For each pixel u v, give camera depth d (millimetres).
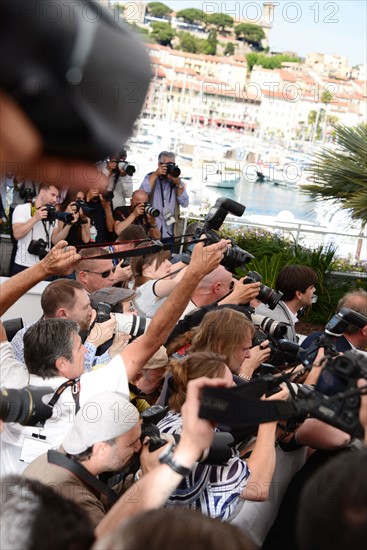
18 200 7406
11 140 583
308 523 1358
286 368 3193
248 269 8930
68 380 2736
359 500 1306
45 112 582
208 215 3898
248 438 2984
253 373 3572
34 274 2713
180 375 2807
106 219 7383
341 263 9977
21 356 3535
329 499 1341
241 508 2689
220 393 1423
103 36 591
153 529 1226
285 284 5078
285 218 11719
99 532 1781
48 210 6234
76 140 593
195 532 1220
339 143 10547
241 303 4180
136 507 1754
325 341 3064
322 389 1627
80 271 4891
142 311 4340
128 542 1219
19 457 2576
